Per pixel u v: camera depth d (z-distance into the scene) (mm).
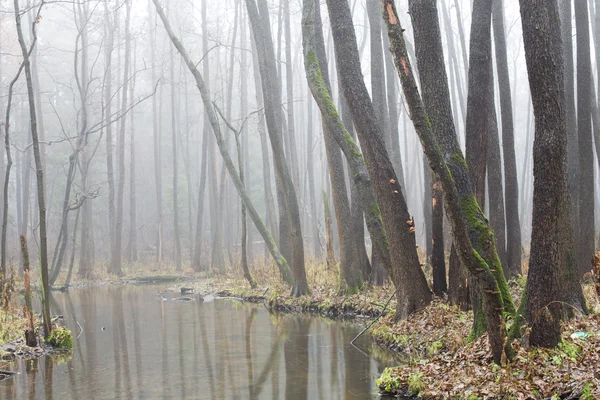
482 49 12844
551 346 8805
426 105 11227
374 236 15695
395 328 13523
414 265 14383
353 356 12211
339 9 15070
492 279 8461
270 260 31938
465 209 10781
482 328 10438
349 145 16453
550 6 11320
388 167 14547
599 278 8508
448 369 9375
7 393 9969
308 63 17328
